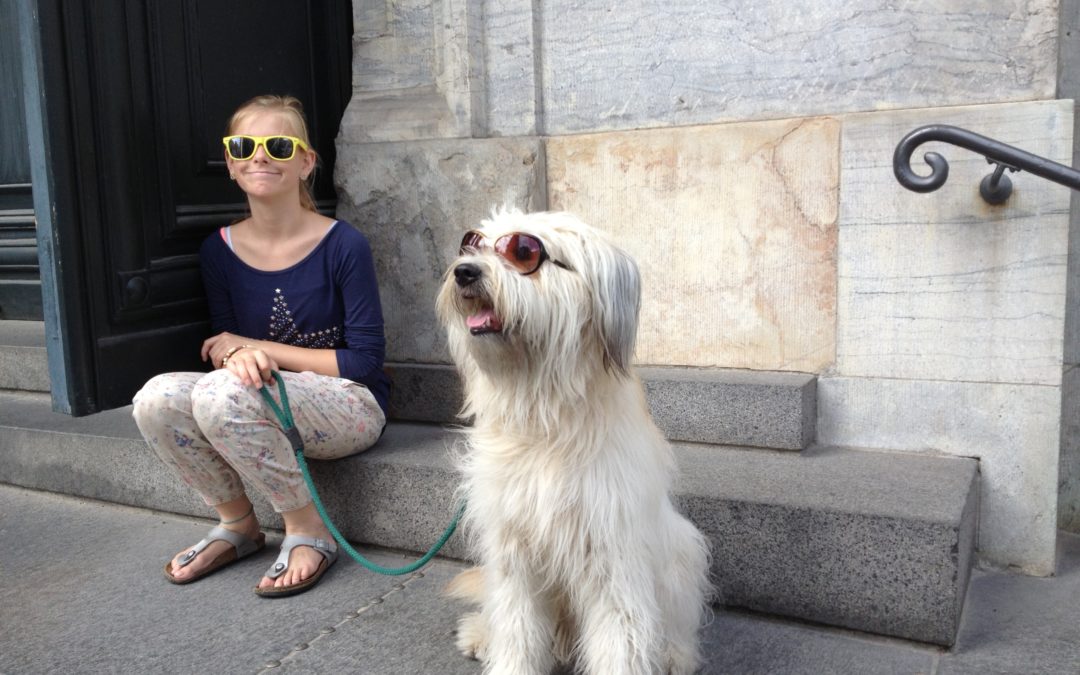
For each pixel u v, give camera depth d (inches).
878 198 118.2
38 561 123.6
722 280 130.3
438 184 143.3
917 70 116.8
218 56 134.3
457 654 96.3
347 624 103.3
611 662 81.4
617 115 136.8
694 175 130.2
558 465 82.4
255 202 121.8
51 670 94.4
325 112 156.3
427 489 117.8
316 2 153.2
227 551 119.3
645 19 132.8
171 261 126.7
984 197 109.6
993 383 114.3
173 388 111.6
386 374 139.3
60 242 112.0
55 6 108.9
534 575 87.4
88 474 146.2
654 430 88.8
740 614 104.3
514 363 81.8
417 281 146.8
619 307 80.9
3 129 202.1
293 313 123.9
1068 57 121.6
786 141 123.3
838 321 123.0
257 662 95.3
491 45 141.6
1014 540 115.0
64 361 114.4
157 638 100.9
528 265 78.0
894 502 99.7
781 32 124.2
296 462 113.1
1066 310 123.5
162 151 124.9
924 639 95.1
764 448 121.5
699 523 104.3
